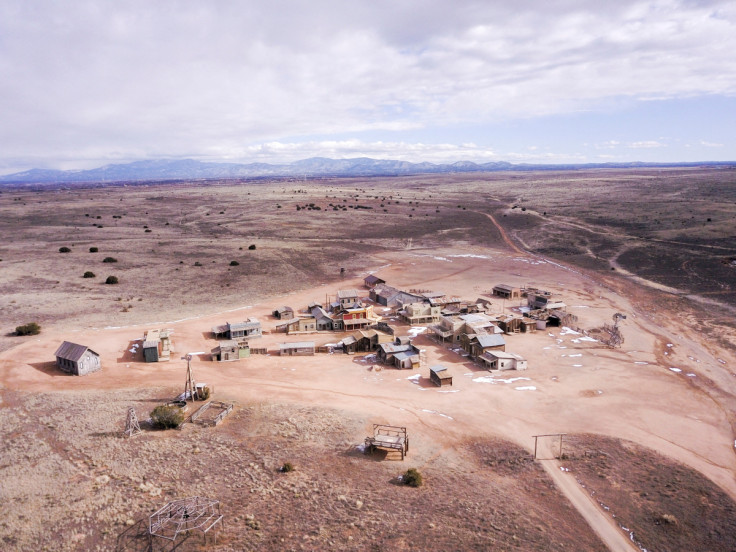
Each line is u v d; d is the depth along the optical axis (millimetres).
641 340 76812
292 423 49562
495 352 67812
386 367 67188
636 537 33750
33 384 58625
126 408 52250
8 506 34906
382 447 43438
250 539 31984
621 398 56906
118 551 30656
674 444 47031
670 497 38312
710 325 83625
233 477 39438
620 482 40438
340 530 33125
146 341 69688
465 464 43281
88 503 35281
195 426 48531
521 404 55500
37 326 77500
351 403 55406
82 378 61000
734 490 39656
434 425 50500
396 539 32281
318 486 38500
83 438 45281
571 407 54719
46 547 30875
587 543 32938
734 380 62094
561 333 80562
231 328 77000
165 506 34719
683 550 32594
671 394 57969
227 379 62188
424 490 38531
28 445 43781
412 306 86750
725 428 50250
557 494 38562
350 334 81250
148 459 41812
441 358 70438
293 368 66438
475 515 35188
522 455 44656
